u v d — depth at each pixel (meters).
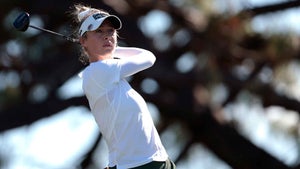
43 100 40.22
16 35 41.06
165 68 39.44
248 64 40.88
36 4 39.78
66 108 40.19
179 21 39.78
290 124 41.94
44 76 40.84
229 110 42.09
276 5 40.09
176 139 43.06
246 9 39.94
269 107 41.12
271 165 40.25
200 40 39.78
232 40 39.66
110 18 16.69
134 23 38.47
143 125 16.41
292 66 40.94
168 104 40.22
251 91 40.66
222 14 39.59
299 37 40.88
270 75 40.88
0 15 40.59
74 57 40.50
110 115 16.48
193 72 39.66
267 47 40.56
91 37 16.80
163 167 16.45
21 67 41.56
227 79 40.47
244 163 40.81
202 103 40.22
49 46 41.47
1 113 39.94
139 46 38.62
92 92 16.64
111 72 16.44
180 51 40.75
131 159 16.33
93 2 37.88
